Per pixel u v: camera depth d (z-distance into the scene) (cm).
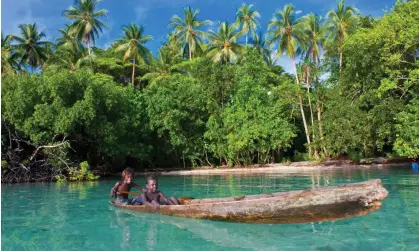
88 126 2111
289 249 553
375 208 640
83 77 2125
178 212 816
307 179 1684
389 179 1500
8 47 3616
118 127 2247
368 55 2252
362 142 2533
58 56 3525
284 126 2755
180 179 1958
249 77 2842
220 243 594
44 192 1402
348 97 2659
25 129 1888
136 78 3784
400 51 2202
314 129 2803
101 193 1354
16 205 1046
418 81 2061
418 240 582
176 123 2702
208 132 2816
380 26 2197
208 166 2931
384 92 2255
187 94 2798
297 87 2928
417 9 2061
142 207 897
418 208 835
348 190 646
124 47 3581
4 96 1894
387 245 559
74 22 3834
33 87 1947
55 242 620
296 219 685
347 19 3131
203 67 2997
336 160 2644
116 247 584
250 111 2777
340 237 612
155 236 650
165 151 2927
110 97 2212
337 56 2961
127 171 996
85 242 617
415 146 2008
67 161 2088
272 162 2936
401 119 2044
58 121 1894
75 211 928
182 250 559
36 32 3750
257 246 573
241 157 2898
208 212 761
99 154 2489
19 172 1944
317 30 3259
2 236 665
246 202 713
